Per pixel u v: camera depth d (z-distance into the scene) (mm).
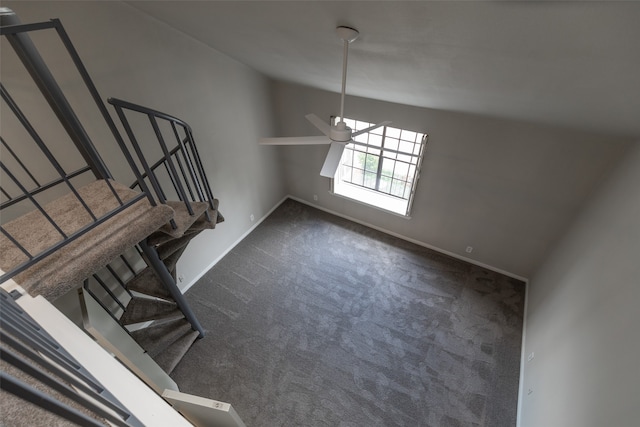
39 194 2293
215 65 3389
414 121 3695
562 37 1188
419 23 1419
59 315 1227
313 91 4121
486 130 3330
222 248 4492
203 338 3521
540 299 3422
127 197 1853
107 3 2330
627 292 1865
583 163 2996
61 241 1456
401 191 4688
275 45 2506
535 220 3611
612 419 1601
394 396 3049
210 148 3719
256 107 4184
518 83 1848
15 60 1954
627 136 2529
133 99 2725
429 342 3488
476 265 4402
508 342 3471
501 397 3035
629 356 1640
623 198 2367
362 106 3914
